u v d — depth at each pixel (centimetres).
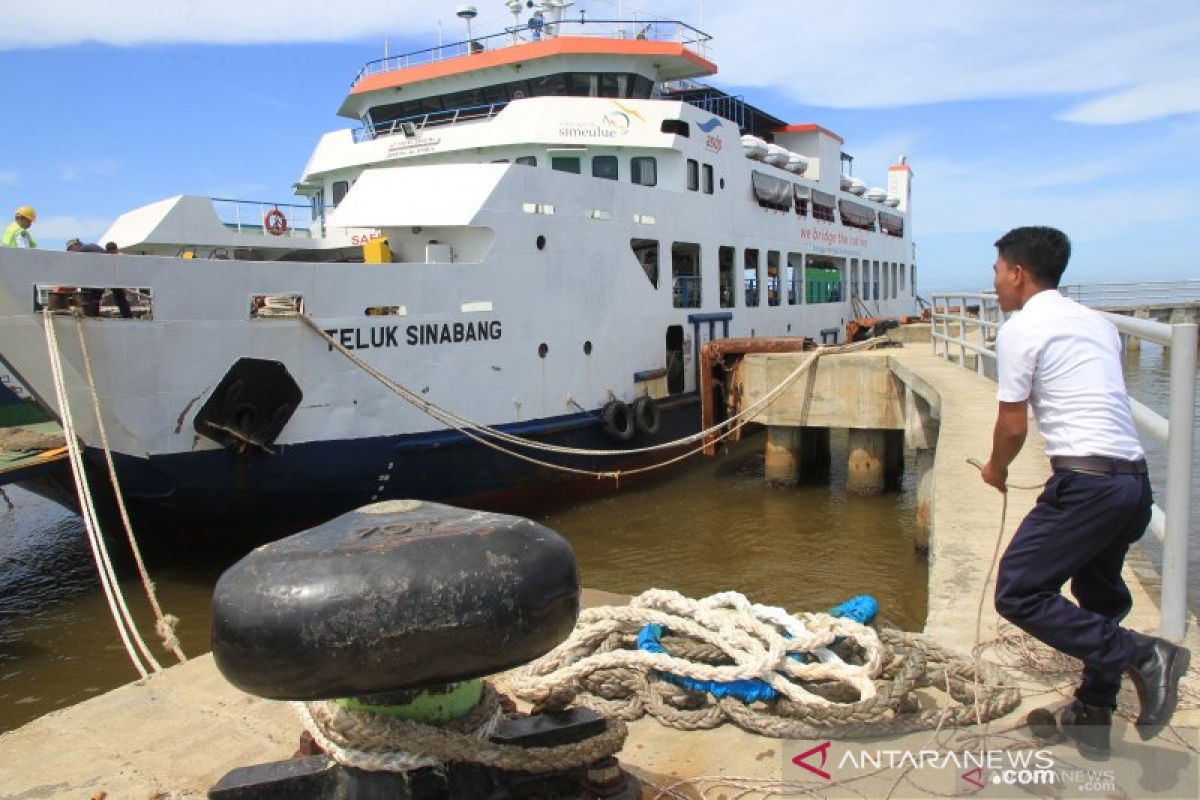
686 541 1077
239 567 190
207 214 1096
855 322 2059
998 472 283
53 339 727
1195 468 825
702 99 1906
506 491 1096
